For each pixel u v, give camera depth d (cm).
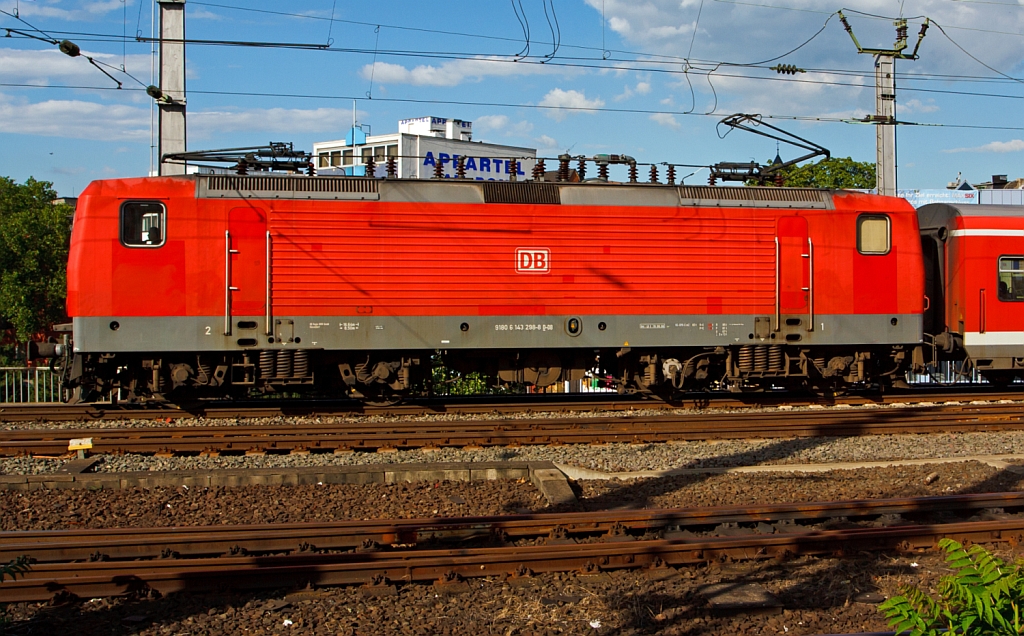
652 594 650
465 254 1444
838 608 632
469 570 678
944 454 1186
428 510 871
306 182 1416
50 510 858
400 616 609
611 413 1481
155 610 616
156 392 1423
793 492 944
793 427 1301
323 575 659
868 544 746
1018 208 1691
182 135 1803
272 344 1389
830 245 1553
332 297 1405
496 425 1279
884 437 1282
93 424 1362
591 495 948
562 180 1575
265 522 828
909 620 464
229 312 1376
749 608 624
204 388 1486
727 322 1525
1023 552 747
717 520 804
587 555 700
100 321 1340
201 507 873
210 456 1148
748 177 1625
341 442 1198
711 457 1152
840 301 1555
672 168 1566
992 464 1090
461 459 1137
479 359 1555
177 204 1362
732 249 1527
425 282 1433
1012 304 1650
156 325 1356
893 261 1573
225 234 1374
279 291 1391
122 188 1355
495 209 1452
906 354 1644
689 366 1549
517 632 585
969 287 1639
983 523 771
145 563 663
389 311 1422
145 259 1353
